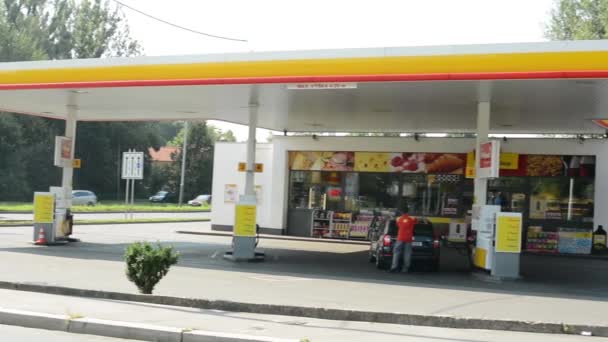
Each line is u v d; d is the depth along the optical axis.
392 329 10.68
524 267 22.86
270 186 33.22
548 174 28.77
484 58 15.70
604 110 21.34
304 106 23.27
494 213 18.22
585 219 28.34
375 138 31.53
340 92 19.69
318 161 32.53
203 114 27.09
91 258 19.55
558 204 28.67
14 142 66.00
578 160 28.52
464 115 24.38
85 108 26.11
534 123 26.20
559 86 17.09
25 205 56.59
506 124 27.03
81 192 63.28
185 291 13.56
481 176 18.91
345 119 27.11
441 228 30.42
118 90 20.64
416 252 20.14
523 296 14.65
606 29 43.56
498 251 17.83
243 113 26.02
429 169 30.80
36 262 18.02
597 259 27.47
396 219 21.09
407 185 31.16
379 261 20.55
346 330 10.40
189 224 42.41
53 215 23.97
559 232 28.38
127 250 12.61
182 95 21.38
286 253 24.59
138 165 41.09
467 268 21.77
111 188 79.31
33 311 10.84
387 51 16.48
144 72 18.89
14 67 20.83
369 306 12.51
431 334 10.34
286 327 10.41
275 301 12.66
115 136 79.19
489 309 12.55
